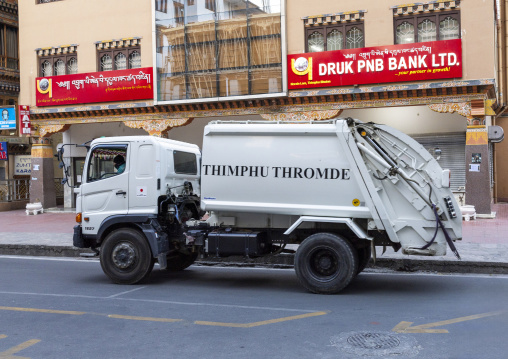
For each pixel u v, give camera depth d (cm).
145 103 2198
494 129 1920
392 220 834
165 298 816
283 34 1977
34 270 1105
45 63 2441
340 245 822
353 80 1892
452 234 828
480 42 1767
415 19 1847
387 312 708
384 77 1859
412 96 1858
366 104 1911
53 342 590
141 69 2202
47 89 2384
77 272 1077
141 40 2225
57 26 2391
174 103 2136
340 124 838
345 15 1917
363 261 908
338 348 553
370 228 844
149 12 2209
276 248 959
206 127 898
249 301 790
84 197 970
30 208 2406
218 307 751
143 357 535
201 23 2094
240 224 912
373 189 828
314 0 1956
